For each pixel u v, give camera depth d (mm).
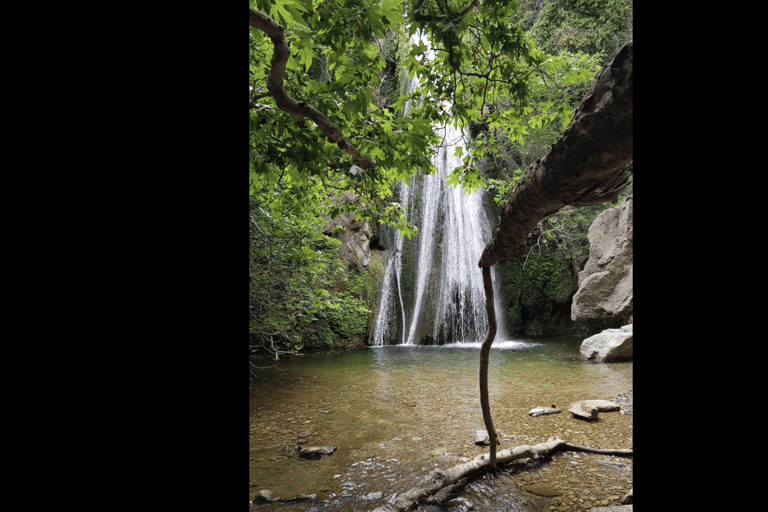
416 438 3957
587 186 1397
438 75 2555
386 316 11391
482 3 2068
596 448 3350
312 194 4074
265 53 2324
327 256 6195
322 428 4340
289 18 1473
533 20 12180
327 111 2262
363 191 3197
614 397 5031
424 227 12625
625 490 2705
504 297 12281
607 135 1124
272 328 5895
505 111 2781
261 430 4309
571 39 10773
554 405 4785
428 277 12102
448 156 12570
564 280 12023
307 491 2939
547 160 1487
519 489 2773
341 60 1996
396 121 2561
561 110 2629
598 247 9438
